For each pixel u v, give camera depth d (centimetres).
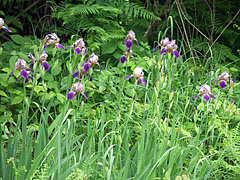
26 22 578
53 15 505
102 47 477
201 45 588
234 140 316
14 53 420
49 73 434
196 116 277
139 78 264
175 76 430
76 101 265
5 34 548
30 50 453
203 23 646
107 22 502
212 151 294
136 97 386
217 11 672
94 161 263
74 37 516
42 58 257
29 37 500
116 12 486
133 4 524
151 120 301
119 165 279
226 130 321
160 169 268
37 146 257
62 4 553
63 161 239
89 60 261
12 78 399
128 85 386
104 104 374
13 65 401
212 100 381
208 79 429
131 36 297
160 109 313
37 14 580
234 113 377
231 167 296
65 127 268
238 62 595
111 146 245
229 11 631
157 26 614
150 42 605
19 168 226
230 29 648
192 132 364
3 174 237
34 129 282
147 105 322
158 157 261
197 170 285
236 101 426
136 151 279
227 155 323
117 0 521
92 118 353
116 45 479
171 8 590
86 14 508
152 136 287
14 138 250
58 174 221
